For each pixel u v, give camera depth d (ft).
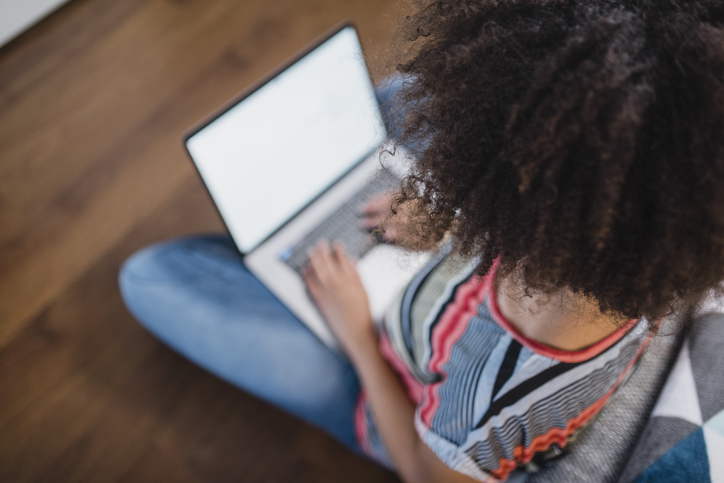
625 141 0.94
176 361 4.10
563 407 1.56
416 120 1.25
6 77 5.27
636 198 0.99
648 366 2.01
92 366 4.11
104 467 3.85
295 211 3.26
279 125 2.96
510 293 1.40
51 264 4.44
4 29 5.25
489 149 1.10
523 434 1.60
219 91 5.09
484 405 1.56
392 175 1.50
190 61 5.24
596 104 0.95
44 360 4.13
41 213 4.63
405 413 2.36
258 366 3.31
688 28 0.98
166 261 3.61
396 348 2.41
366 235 3.16
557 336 1.40
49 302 4.30
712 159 0.93
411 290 2.15
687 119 0.93
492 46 1.08
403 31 1.40
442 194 1.25
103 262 4.44
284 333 3.35
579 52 1.00
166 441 3.91
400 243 1.74
